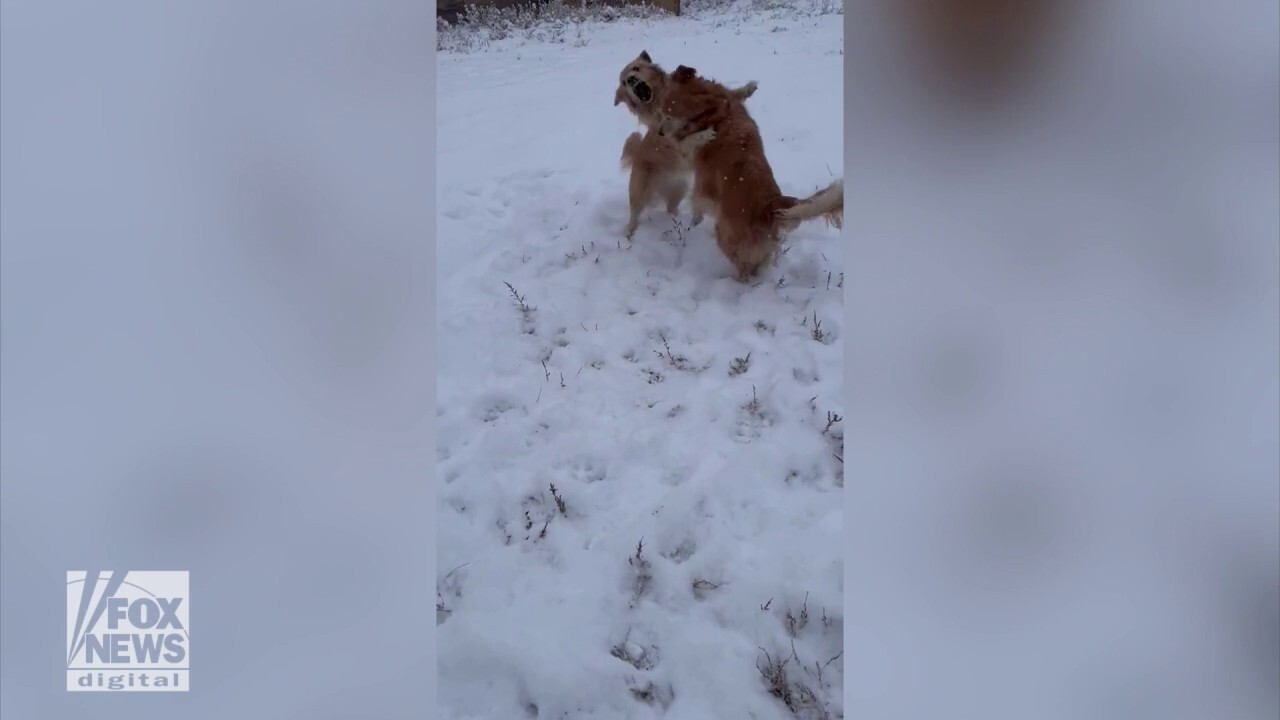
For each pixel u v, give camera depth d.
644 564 2.41
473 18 7.89
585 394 3.04
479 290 3.60
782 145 4.51
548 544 2.50
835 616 2.21
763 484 2.64
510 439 2.85
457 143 4.85
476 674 2.16
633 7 7.96
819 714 2.01
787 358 3.15
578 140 4.88
